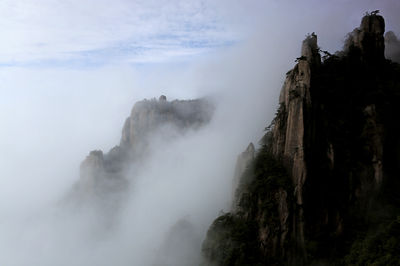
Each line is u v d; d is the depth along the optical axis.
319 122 47.09
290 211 43.78
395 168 45.78
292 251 43.12
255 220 46.69
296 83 47.47
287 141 46.81
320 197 44.78
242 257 42.81
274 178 46.69
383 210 43.09
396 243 35.84
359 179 44.88
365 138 46.06
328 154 45.94
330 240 42.97
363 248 39.22
